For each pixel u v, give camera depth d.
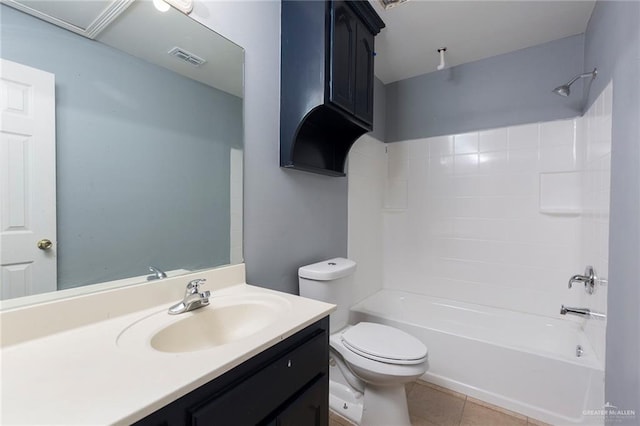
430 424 1.45
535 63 1.98
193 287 0.94
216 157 1.17
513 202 2.04
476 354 1.64
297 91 1.38
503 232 2.08
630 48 1.07
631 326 1.02
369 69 1.64
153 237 0.98
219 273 1.15
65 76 0.78
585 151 1.74
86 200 0.82
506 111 2.07
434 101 2.36
